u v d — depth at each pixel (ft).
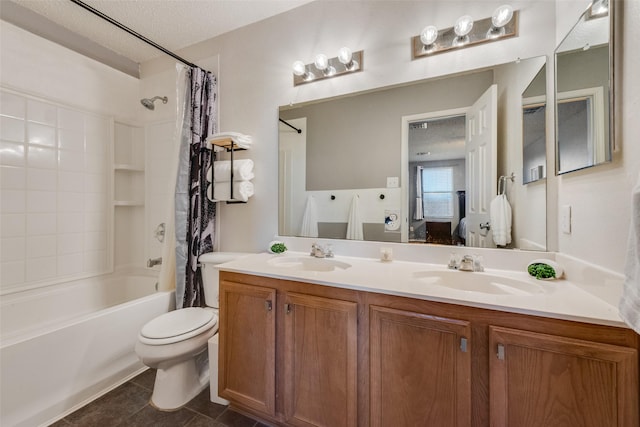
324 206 5.45
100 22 6.13
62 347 4.36
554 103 3.81
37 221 5.99
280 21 5.76
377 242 4.97
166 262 6.18
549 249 3.87
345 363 3.44
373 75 4.99
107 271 7.34
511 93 4.12
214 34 6.45
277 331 3.94
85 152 6.86
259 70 6.01
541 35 3.94
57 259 6.33
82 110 6.74
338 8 5.22
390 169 4.93
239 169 5.74
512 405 2.65
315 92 5.50
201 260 5.87
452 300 2.89
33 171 5.92
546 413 2.53
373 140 5.05
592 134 2.88
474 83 4.35
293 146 5.72
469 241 4.39
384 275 3.83
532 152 3.99
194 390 4.83
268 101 5.94
